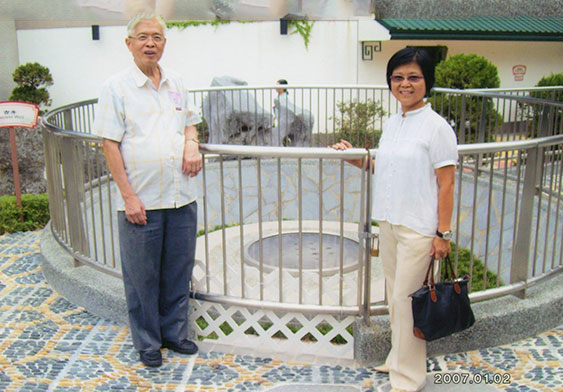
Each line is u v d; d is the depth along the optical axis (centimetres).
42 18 772
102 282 396
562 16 1573
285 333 335
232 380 307
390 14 1452
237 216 738
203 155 325
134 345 327
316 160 732
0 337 357
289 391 295
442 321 265
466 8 1500
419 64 260
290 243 550
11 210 589
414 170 267
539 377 301
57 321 380
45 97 1295
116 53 1357
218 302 340
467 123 849
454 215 623
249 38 1338
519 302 347
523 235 347
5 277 461
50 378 309
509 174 596
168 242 320
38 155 904
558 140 351
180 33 1333
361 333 315
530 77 1539
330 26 1332
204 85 1359
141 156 295
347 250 526
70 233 422
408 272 272
